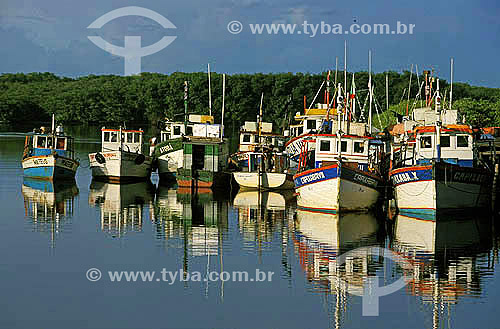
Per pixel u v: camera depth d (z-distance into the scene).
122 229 26.17
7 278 18.72
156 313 16.05
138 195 38.34
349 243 23.89
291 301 17.06
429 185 28.53
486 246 23.34
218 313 16.09
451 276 19.38
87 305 16.56
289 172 43.50
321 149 32.19
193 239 24.42
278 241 24.19
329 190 29.83
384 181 32.47
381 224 28.05
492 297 17.31
